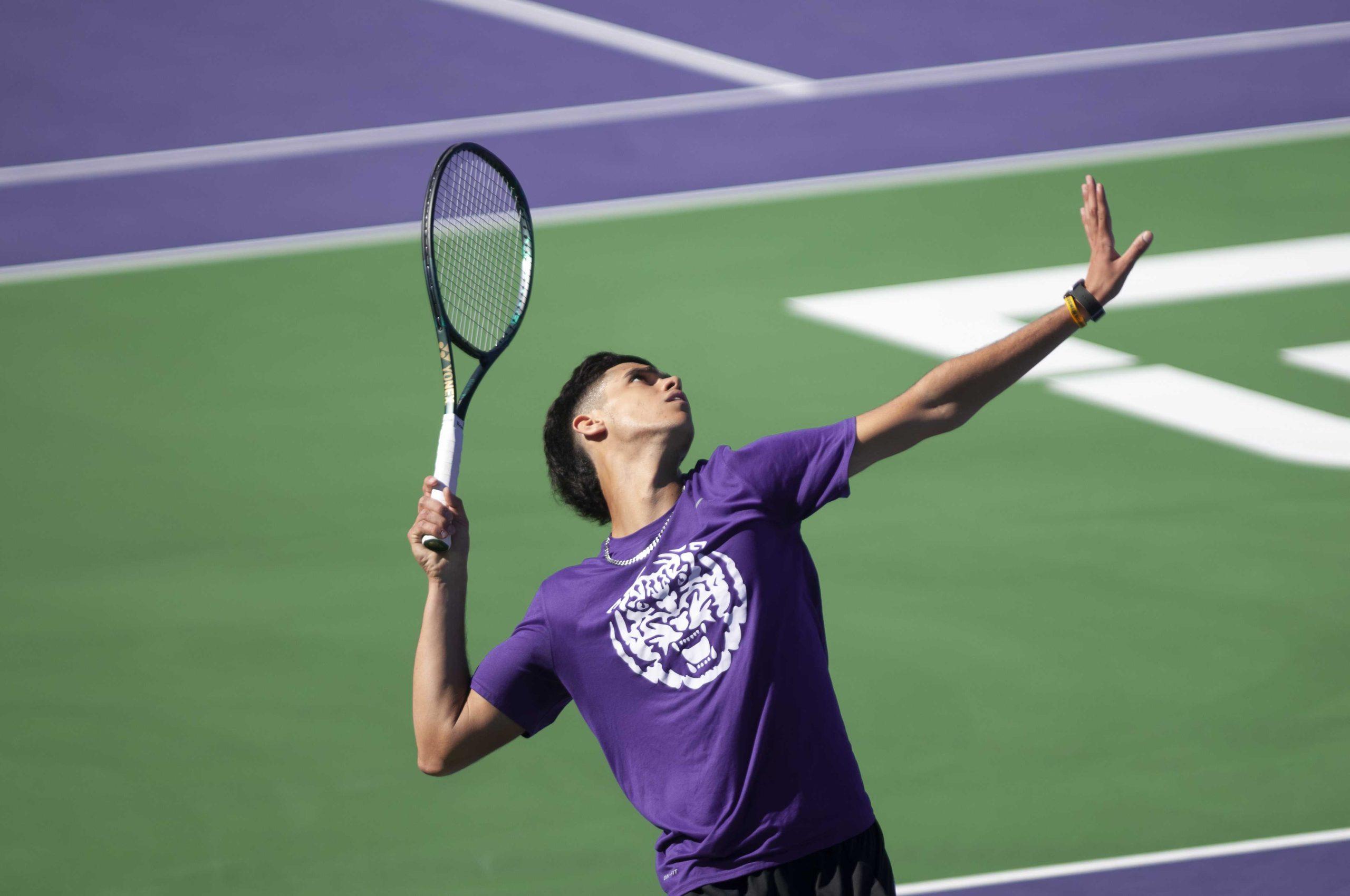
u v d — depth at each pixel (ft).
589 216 142.51
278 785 82.79
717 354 121.60
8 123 161.07
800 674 44.86
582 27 177.47
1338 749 80.64
